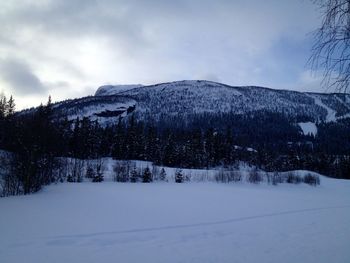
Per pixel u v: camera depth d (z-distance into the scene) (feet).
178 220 51.75
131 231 41.09
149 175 169.99
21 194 89.04
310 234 41.93
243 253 31.19
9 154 94.12
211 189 136.77
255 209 71.56
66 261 27.78
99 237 36.96
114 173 188.14
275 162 291.58
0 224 43.19
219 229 44.14
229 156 307.37
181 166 269.44
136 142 282.56
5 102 173.17
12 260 27.68
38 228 41.39
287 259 29.35
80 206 65.51
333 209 75.31
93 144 271.90
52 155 111.14
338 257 30.22
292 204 87.81
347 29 13.69
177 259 28.86
